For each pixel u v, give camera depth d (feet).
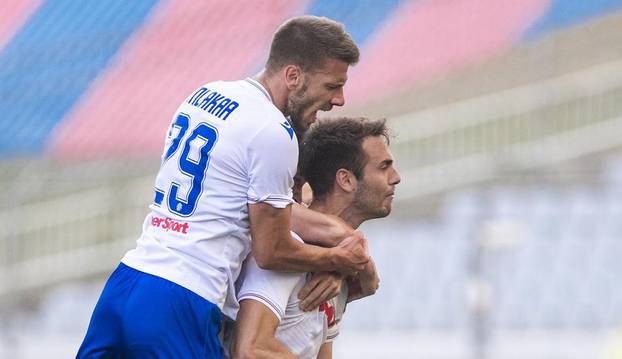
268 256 46.57
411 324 127.65
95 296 137.08
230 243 46.88
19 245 142.82
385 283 130.11
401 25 184.75
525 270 125.18
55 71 175.32
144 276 46.32
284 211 46.47
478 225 122.11
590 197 130.11
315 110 47.80
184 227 46.68
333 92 47.62
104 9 182.70
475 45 181.16
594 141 162.81
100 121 167.43
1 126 168.14
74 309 133.80
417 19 185.68
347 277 52.08
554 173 133.90
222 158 46.50
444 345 122.83
